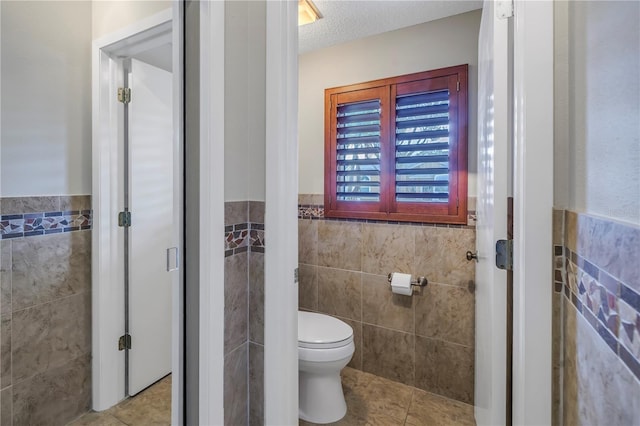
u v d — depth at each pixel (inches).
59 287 36.7
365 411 72.9
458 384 77.0
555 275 35.1
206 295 40.7
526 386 36.0
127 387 41.0
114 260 40.8
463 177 76.9
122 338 41.1
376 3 72.4
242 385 46.8
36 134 35.0
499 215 40.4
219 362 41.6
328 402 70.0
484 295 50.9
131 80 41.1
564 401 33.9
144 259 42.3
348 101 90.3
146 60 41.7
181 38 42.1
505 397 40.5
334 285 92.6
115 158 40.9
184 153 42.3
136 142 41.9
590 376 25.8
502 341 40.5
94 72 39.1
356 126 90.0
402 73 83.4
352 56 89.7
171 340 42.4
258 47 46.4
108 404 39.7
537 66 35.6
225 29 43.3
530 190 35.8
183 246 42.5
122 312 40.6
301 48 93.1
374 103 87.7
